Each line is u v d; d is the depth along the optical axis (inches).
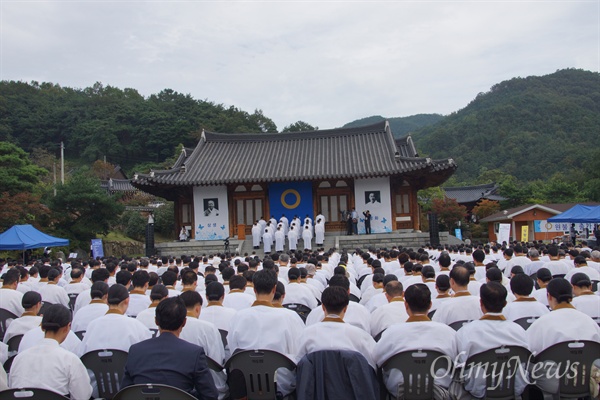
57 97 4581.7
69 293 443.2
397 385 200.1
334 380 186.2
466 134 4601.4
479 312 260.5
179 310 192.2
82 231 1389.0
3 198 1186.0
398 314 267.7
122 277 323.9
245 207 1397.6
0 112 4010.8
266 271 243.8
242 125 3951.8
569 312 217.3
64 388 193.8
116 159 3789.4
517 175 3759.8
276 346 225.3
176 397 171.8
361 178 1348.4
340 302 209.3
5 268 641.6
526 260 508.7
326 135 1584.6
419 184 1444.4
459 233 1701.5
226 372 220.8
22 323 279.6
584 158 3540.8
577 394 208.1
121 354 221.9
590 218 930.1
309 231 1219.2
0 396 180.2
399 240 1269.7
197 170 1395.2
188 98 4468.5
